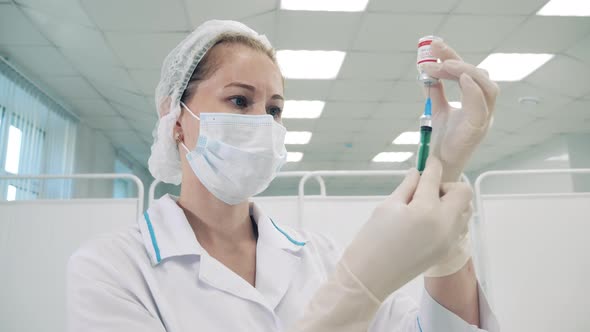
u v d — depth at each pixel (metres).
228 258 0.78
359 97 5.11
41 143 4.62
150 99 5.00
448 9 3.40
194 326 0.64
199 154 0.83
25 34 3.65
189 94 0.87
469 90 0.54
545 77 4.64
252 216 0.88
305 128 6.25
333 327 0.48
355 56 4.12
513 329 2.46
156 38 3.67
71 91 4.79
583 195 2.57
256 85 0.83
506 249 2.53
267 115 0.83
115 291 0.63
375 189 10.31
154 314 0.63
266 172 0.83
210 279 0.68
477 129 0.54
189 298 0.67
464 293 0.63
